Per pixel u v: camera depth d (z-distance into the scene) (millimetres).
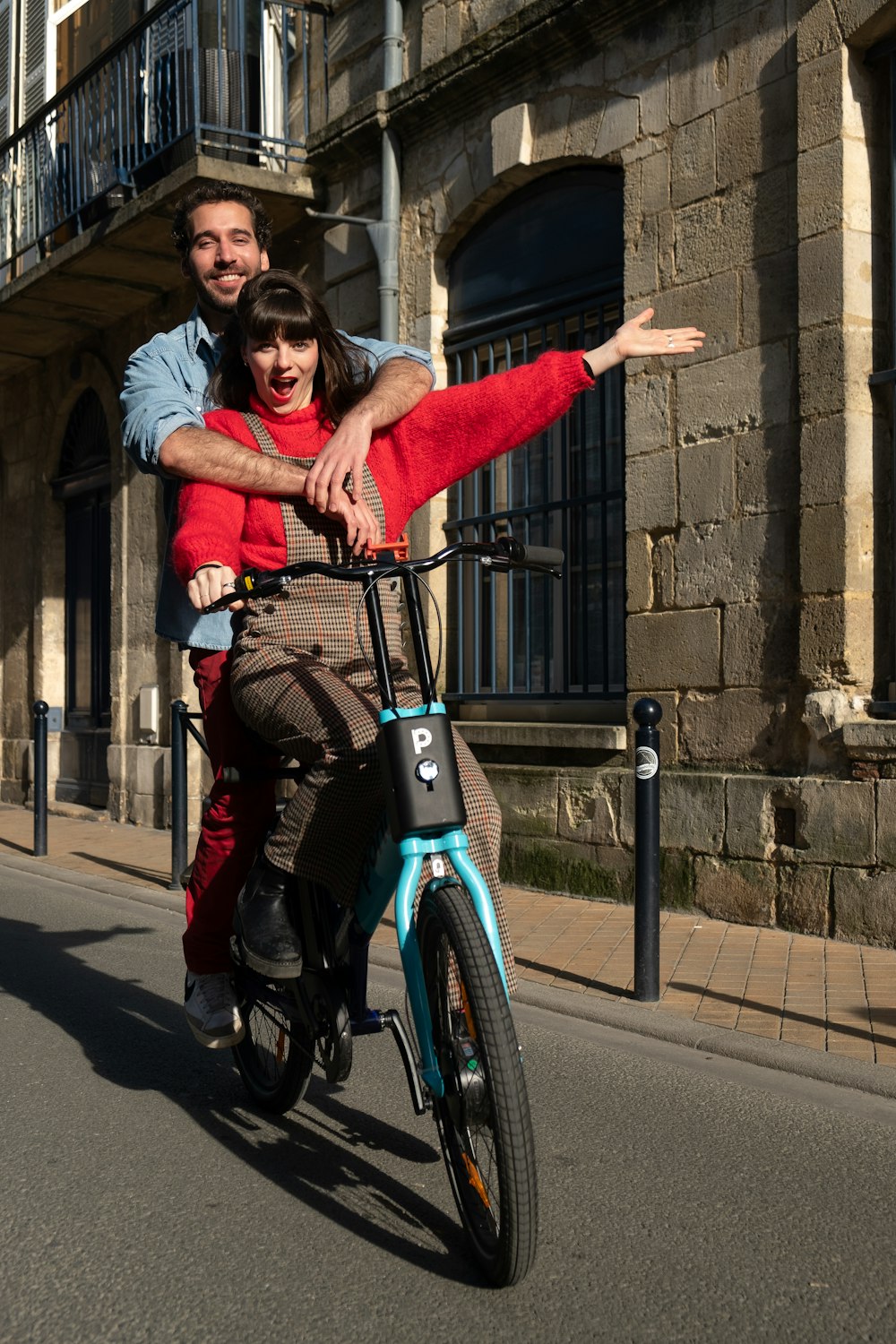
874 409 6266
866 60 6281
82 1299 2676
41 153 12562
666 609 7129
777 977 5414
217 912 3586
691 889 6848
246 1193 3246
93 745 13609
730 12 6820
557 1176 3373
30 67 14133
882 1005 4934
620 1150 3578
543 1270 2793
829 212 6254
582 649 7953
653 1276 2760
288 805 3031
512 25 8008
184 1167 3430
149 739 12203
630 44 7391
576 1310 2598
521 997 5238
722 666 6805
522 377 3295
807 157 6359
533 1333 2500
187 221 3967
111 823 12477
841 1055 4320
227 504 3191
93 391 13383
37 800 10031
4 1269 2830
